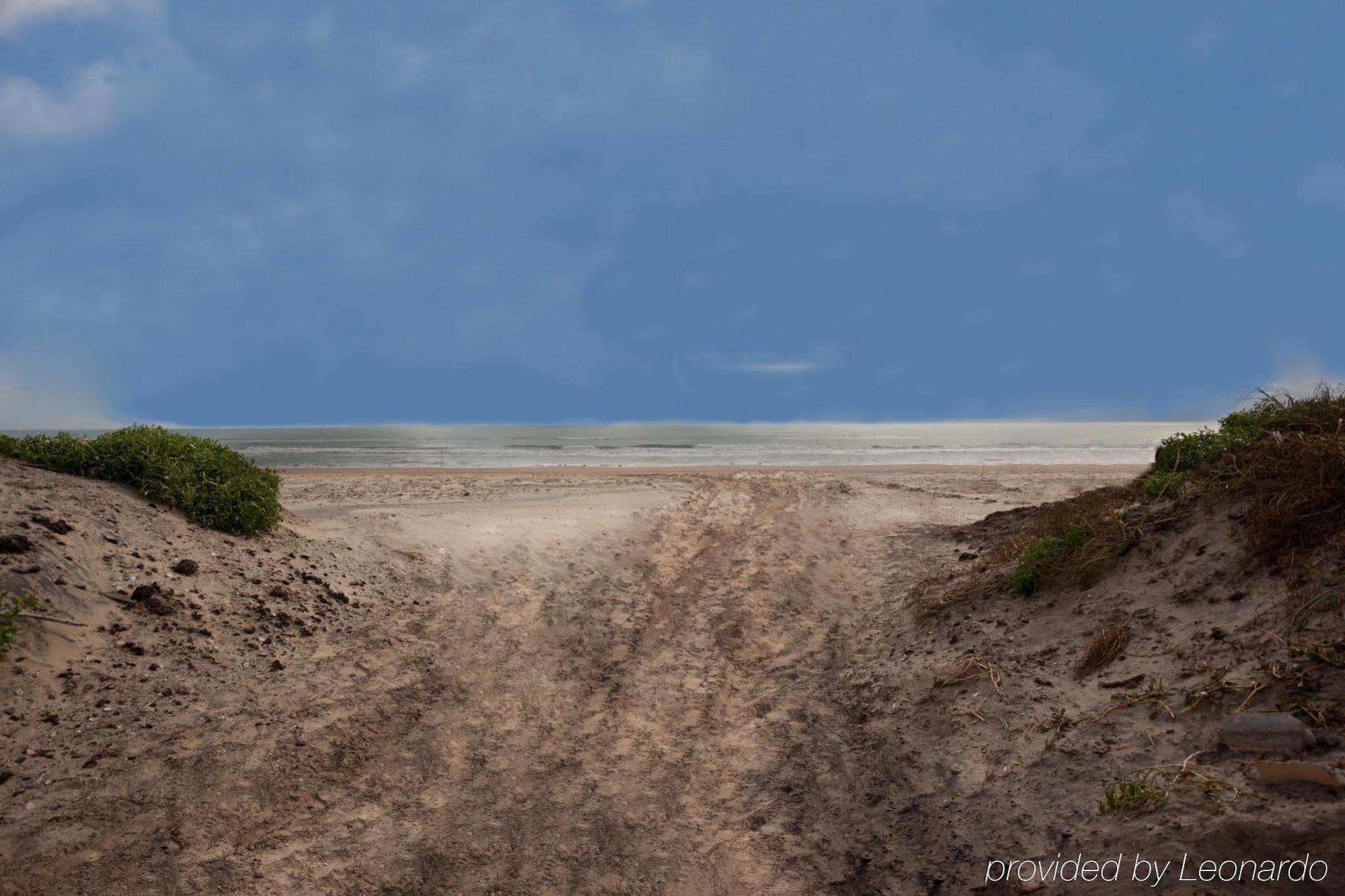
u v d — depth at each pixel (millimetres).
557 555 11070
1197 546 6512
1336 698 4285
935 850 4348
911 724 5887
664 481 20688
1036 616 7039
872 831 4684
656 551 11945
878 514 15070
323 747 5664
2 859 4316
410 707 6414
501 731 6160
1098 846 3854
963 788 4844
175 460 9531
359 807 5047
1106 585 6867
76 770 5148
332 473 24438
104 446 9383
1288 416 7566
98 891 4148
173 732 5652
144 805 4840
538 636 8242
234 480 9570
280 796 5074
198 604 7516
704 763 5730
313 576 8711
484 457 37281
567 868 4496
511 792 5281
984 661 6438
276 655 7047
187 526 8773
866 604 9422
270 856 4500
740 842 4723
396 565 9734
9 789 4918
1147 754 4441
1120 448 44719
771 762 5680
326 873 4379
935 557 10883
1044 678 5848
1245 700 4512
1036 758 4828
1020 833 4219
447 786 5340
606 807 5125
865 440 63031
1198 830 3662
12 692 5785
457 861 4535
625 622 8820
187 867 4352
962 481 20344
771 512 15281
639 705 6754
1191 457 8438
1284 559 5574
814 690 6973
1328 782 3648
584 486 19297
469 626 8289
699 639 8375
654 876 4430
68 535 7559
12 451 9141
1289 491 5953
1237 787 3867
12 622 6121
